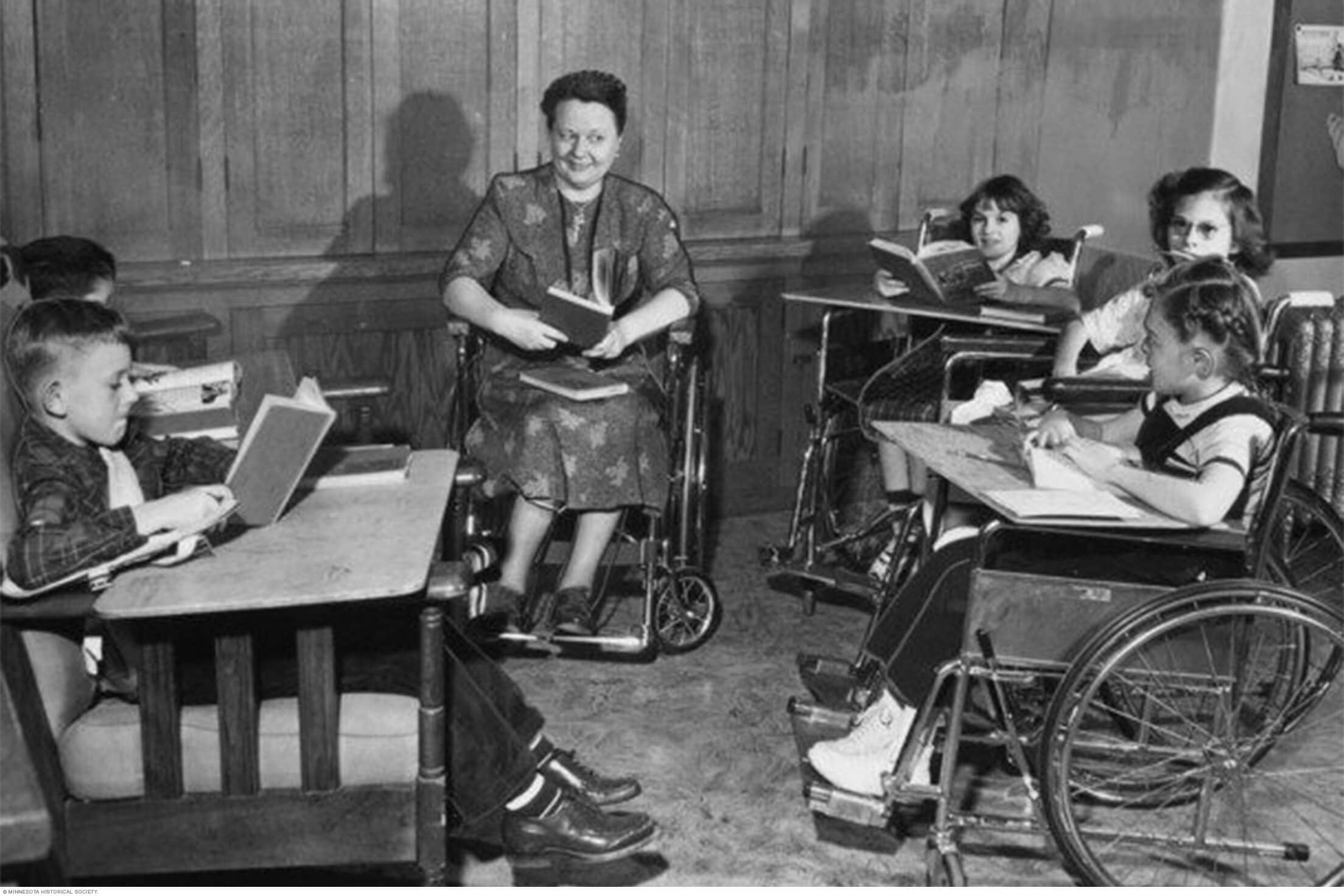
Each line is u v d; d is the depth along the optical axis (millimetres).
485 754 3160
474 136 5324
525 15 5301
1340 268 5875
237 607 2770
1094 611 3283
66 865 2941
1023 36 5969
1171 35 5598
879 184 5914
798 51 5672
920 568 3707
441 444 5434
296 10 5027
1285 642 3898
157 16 4879
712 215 5707
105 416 3004
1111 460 3426
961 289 4891
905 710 3602
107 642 3078
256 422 3070
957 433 3854
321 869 3512
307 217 5180
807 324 5875
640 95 5508
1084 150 5934
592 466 4449
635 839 3408
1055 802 3291
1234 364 3430
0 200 4793
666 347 4949
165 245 5023
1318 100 5680
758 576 5352
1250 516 3426
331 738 2949
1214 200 4250
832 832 3732
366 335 5277
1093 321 4508
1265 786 3963
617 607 5012
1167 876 3504
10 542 2863
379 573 2889
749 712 4348
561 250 4684
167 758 2926
